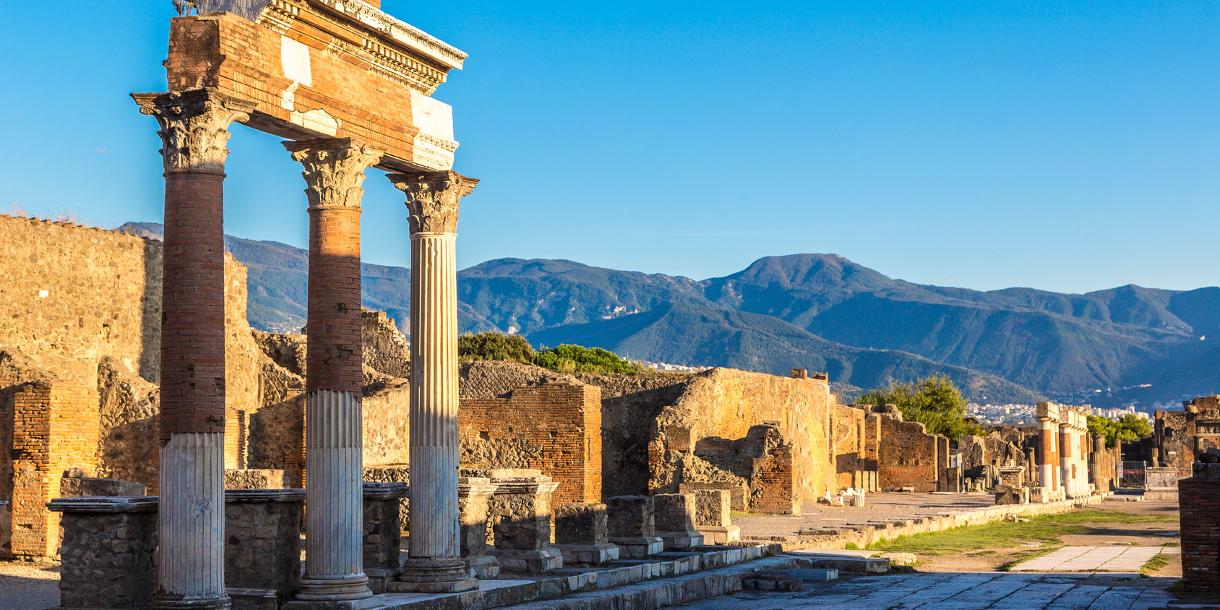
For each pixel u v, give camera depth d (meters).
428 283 25.17
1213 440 115.75
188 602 18.84
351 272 22.47
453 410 25.14
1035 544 49.97
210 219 19.38
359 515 22.39
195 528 18.98
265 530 22.12
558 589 26.77
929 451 90.94
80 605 20.42
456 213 25.62
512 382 61.47
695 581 30.33
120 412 38.56
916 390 119.00
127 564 20.44
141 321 42.97
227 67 19.91
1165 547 48.28
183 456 19.02
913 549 46.38
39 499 29.44
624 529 33.34
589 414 50.91
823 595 30.75
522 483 28.56
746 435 63.59
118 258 42.00
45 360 38.62
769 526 49.34
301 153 22.42
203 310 19.22
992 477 102.94
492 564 26.95
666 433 57.28
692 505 36.12
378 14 23.05
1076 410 95.56
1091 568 38.84
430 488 24.70
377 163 24.31
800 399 73.81
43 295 38.88
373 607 21.94
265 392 48.41
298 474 42.97
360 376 22.58
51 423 29.62
